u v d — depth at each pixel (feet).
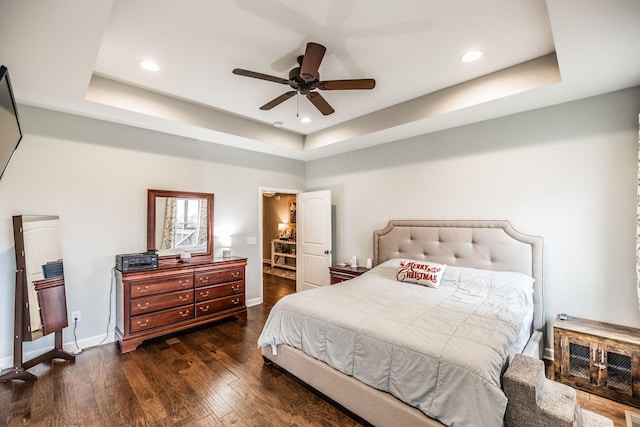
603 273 8.42
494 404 4.64
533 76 7.99
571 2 5.03
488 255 10.21
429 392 5.33
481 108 9.35
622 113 8.14
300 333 7.81
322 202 15.83
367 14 6.10
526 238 9.51
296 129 14.42
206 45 7.20
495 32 6.75
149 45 7.18
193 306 11.53
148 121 10.59
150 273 10.39
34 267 8.54
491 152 10.44
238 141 13.46
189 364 9.01
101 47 7.25
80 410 6.83
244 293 13.28
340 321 7.00
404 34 6.81
